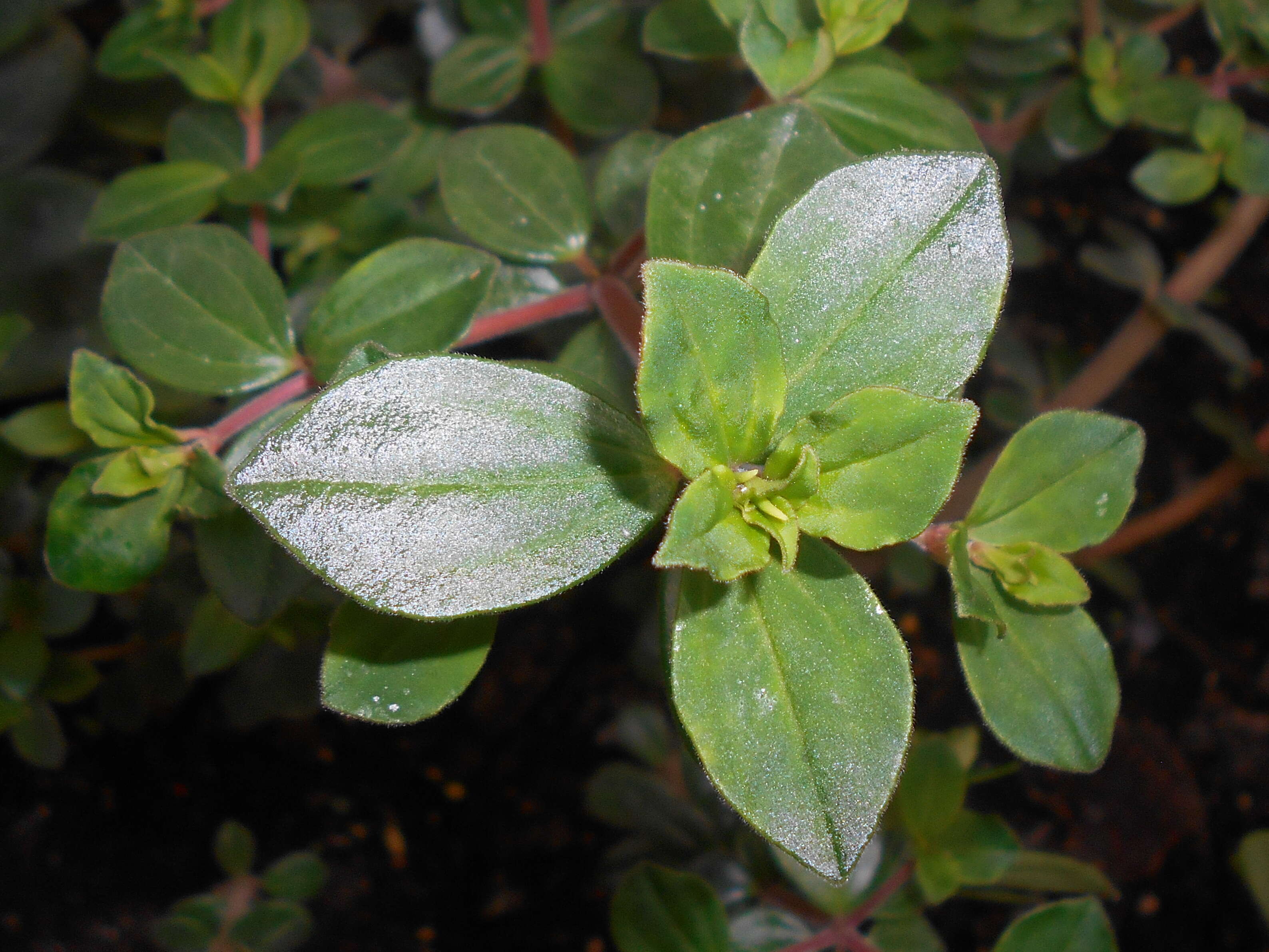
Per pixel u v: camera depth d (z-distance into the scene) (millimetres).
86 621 182
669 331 89
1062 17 193
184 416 177
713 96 223
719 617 96
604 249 173
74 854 219
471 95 180
